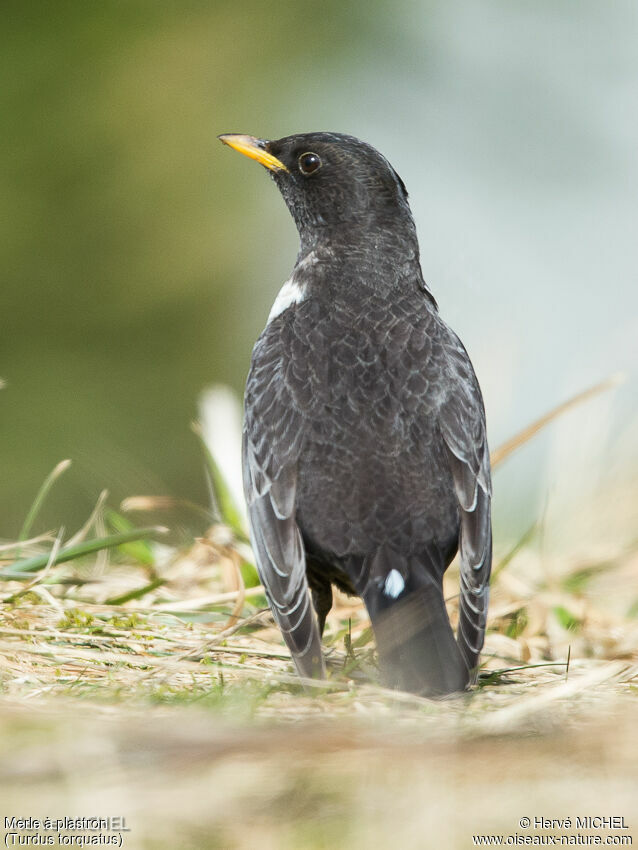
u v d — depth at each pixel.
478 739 6.37
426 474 9.53
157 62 30.61
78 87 29.92
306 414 9.75
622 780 5.80
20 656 8.72
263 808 5.59
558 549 13.66
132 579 11.60
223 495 12.62
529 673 9.27
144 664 8.82
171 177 29.48
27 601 10.13
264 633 10.25
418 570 9.21
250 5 31.88
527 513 15.20
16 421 24.28
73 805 5.59
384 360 9.96
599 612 11.20
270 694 8.23
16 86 29.39
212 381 27.06
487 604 9.24
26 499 21.98
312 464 9.58
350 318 10.30
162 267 28.41
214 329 28.00
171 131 29.94
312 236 11.23
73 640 9.20
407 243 11.13
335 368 9.93
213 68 31.09
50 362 26.17
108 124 29.69
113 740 6.19
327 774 5.85
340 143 11.27
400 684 8.13
